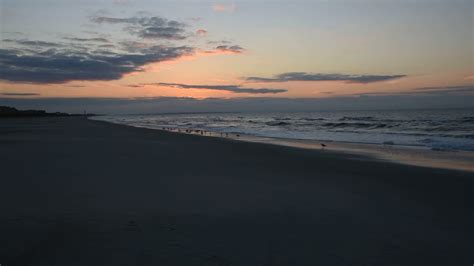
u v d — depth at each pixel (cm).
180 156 1452
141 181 881
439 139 2311
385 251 451
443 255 441
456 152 1662
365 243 477
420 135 2722
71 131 3534
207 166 1169
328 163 1267
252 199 710
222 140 2439
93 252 427
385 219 586
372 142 2266
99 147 1795
